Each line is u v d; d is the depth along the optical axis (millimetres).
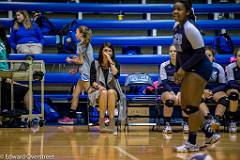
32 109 13125
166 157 6266
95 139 9094
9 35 15461
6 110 12539
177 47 7117
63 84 15461
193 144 7090
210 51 11391
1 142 8352
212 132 7777
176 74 7059
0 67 12734
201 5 16016
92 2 17219
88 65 12469
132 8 16000
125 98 11336
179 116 13461
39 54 14398
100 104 10867
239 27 15680
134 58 14891
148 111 12234
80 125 13258
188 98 6992
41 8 15781
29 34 14570
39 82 14680
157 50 15930
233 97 11273
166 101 10828
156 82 12867
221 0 17141
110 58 11227
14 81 13289
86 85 12414
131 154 6609
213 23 15633
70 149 7266
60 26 15516
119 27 15680
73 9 15906
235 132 11281
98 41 15250
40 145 7859
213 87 11570
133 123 12070
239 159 6098
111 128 10859
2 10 15703
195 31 6789
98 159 6020
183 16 6930
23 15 14586
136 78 12008
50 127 12414
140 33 16609
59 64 15383
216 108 11320
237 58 11641
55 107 14500
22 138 9164
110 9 15984
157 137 9648
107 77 11328
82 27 12391
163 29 16031
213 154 6691
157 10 16016
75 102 13125
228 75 11727
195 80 6926
